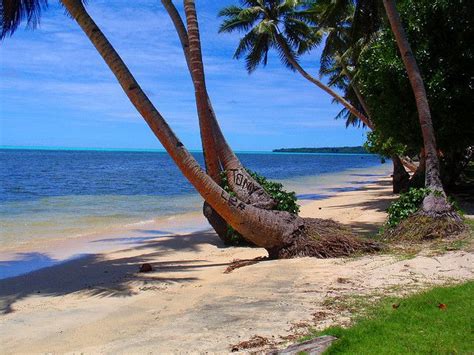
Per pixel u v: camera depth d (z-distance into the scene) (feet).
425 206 35.99
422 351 13.73
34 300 24.75
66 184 116.57
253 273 27.20
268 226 31.63
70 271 32.60
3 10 30.53
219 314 19.67
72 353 16.43
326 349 14.21
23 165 221.87
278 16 87.15
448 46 53.01
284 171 210.79
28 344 17.84
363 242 31.60
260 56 89.86
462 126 52.47
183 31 43.24
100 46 28.63
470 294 19.17
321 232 32.35
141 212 67.56
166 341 16.83
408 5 55.67
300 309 19.61
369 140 86.22
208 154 38.75
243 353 15.15
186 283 26.68
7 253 39.37
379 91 59.16
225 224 41.27
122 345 16.81
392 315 17.15
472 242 31.40
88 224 56.13
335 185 121.39
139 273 30.37
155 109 29.73
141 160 350.02
